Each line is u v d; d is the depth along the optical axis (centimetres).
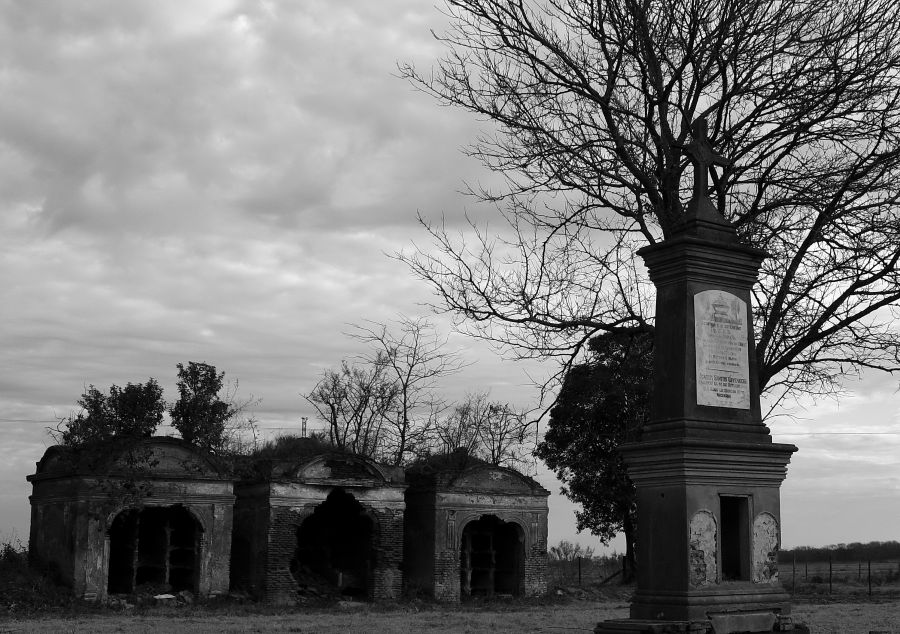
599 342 1788
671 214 1608
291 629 3042
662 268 1328
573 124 1686
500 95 1681
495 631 2997
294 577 4388
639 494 1307
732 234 1348
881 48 1559
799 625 1272
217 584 3991
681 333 1291
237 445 5341
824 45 1558
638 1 1630
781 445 1299
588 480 5781
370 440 5747
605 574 7675
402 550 4481
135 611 3678
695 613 1208
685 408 1268
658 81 1595
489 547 4766
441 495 4519
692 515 1234
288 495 4175
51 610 3569
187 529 4091
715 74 1633
